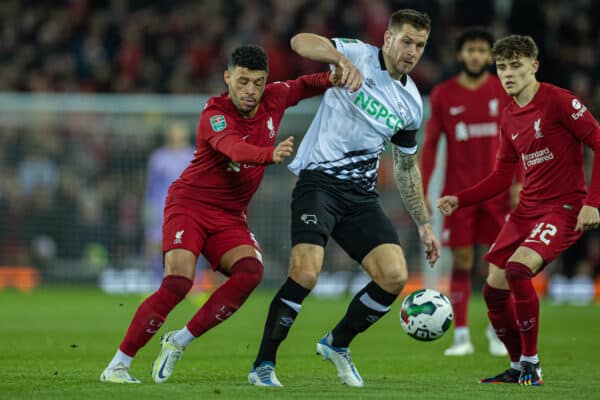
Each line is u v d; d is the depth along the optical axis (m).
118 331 38.59
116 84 74.56
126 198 67.06
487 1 72.62
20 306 51.78
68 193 66.94
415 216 25.12
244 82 21.81
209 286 62.38
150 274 64.44
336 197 23.30
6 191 66.19
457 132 34.28
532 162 24.58
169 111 63.62
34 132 66.12
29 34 79.38
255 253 22.84
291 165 24.06
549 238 23.86
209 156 22.75
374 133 23.58
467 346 32.84
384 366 28.36
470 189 25.86
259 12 78.00
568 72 66.19
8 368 25.75
